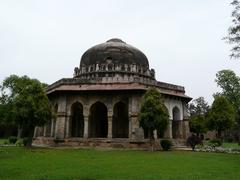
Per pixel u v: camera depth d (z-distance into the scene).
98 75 32.28
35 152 20.33
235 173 11.30
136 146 25.62
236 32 20.16
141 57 34.81
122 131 31.42
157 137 29.19
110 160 15.76
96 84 28.59
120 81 28.36
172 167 13.03
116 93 28.00
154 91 24.75
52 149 23.81
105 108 32.81
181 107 32.03
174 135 31.83
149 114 23.48
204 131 49.38
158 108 23.75
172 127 32.28
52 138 28.66
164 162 15.18
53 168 12.10
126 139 26.11
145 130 25.28
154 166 13.29
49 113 25.16
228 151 24.77
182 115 31.89
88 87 28.31
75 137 29.92
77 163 14.05
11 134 59.09
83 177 9.84
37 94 24.89
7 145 30.92
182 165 13.91
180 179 9.59
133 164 13.98
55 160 15.31
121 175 10.34
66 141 27.30
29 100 24.05
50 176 9.93
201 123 49.25
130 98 27.41
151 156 18.75
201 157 18.66
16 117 24.39
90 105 28.30
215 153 22.89
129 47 34.75
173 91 31.31
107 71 32.12
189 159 17.05
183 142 29.95
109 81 28.55
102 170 11.63
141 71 33.53
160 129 23.98
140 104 27.12
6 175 10.14
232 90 45.91
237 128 53.09
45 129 32.62
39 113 24.20
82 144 26.84
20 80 47.53
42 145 29.92
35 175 10.12
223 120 38.75
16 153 19.36
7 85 48.25
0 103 48.81
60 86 29.09
